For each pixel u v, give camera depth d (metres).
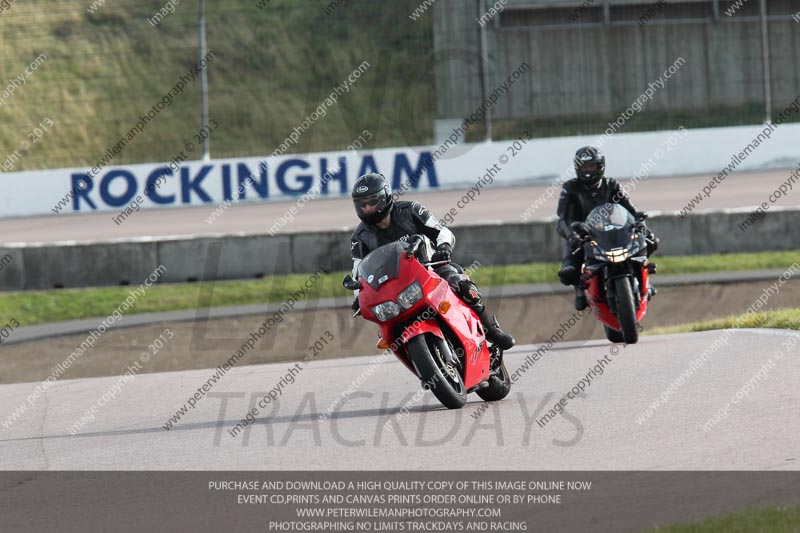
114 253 71.25
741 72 114.94
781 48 115.81
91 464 23.23
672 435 21.17
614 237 36.06
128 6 128.12
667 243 71.56
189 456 23.20
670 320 53.56
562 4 113.31
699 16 115.19
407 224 26.58
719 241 71.81
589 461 19.55
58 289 70.75
